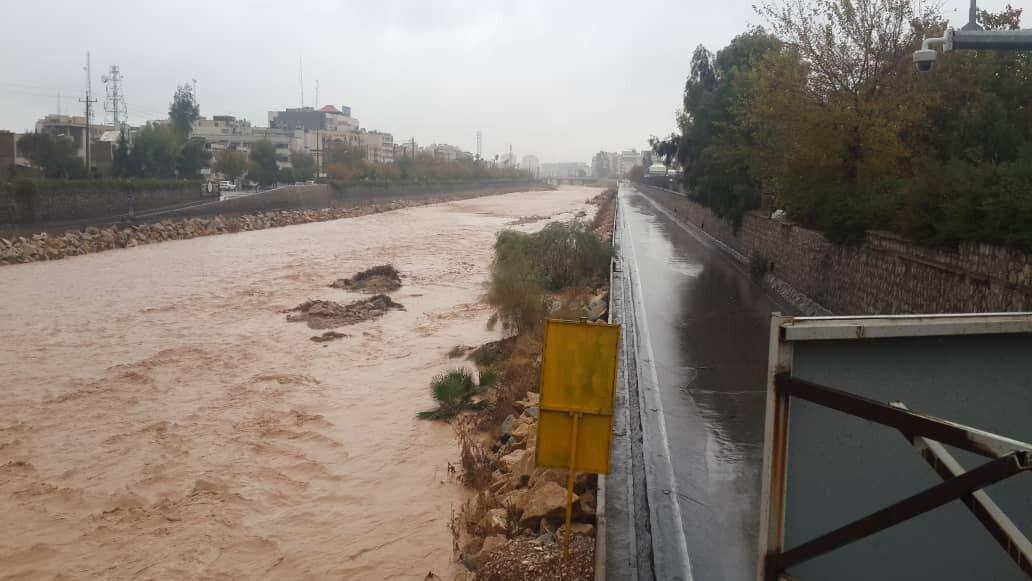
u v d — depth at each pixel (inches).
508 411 554.6
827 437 155.6
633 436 448.1
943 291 558.9
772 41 1469.0
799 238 956.6
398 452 522.6
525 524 355.3
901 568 156.5
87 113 2559.1
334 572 371.9
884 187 767.7
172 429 572.7
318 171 4239.7
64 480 484.1
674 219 2603.3
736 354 662.5
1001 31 471.8
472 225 2704.2
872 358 156.3
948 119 901.8
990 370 157.3
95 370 735.1
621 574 288.2
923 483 155.9
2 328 909.2
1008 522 131.0
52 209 1765.5
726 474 396.8
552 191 7436.0
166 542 405.4
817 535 157.5
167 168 3093.0
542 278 1067.9
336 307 1038.4
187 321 962.7
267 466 502.9
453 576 355.3
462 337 871.7
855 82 882.8
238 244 1888.5
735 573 295.9
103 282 1255.5
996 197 485.7
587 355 283.7
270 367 747.4
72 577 373.1
